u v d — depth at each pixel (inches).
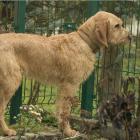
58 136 427.2
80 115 462.9
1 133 419.8
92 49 432.8
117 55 494.6
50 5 540.1
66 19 568.7
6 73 400.8
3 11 491.8
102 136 377.4
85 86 481.1
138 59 554.9
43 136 422.6
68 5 583.5
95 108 489.4
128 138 339.6
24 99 501.7
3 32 471.8
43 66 418.0
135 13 528.7
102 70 498.6
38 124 454.9
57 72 422.6
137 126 339.6
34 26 509.0
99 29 426.9
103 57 498.6
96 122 400.8
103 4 620.7
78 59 422.9
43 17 517.3
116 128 351.6
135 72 520.4
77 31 435.5
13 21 476.1
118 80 490.6
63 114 424.5
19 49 409.1
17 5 461.7
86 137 399.2
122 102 336.2
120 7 554.6
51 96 505.0
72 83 425.7
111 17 434.0
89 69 432.1
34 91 522.9
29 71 417.1
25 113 456.8
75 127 444.5
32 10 530.0
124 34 439.5
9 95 406.6
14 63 404.2
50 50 418.9
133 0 528.1
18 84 409.1
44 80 425.1
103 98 486.6
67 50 422.9
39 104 511.5
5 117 478.9
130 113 337.7
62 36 430.6
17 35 416.5
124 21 510.0
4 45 403.5
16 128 443.2
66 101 423.5
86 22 434.6
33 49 413.7
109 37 432.8
